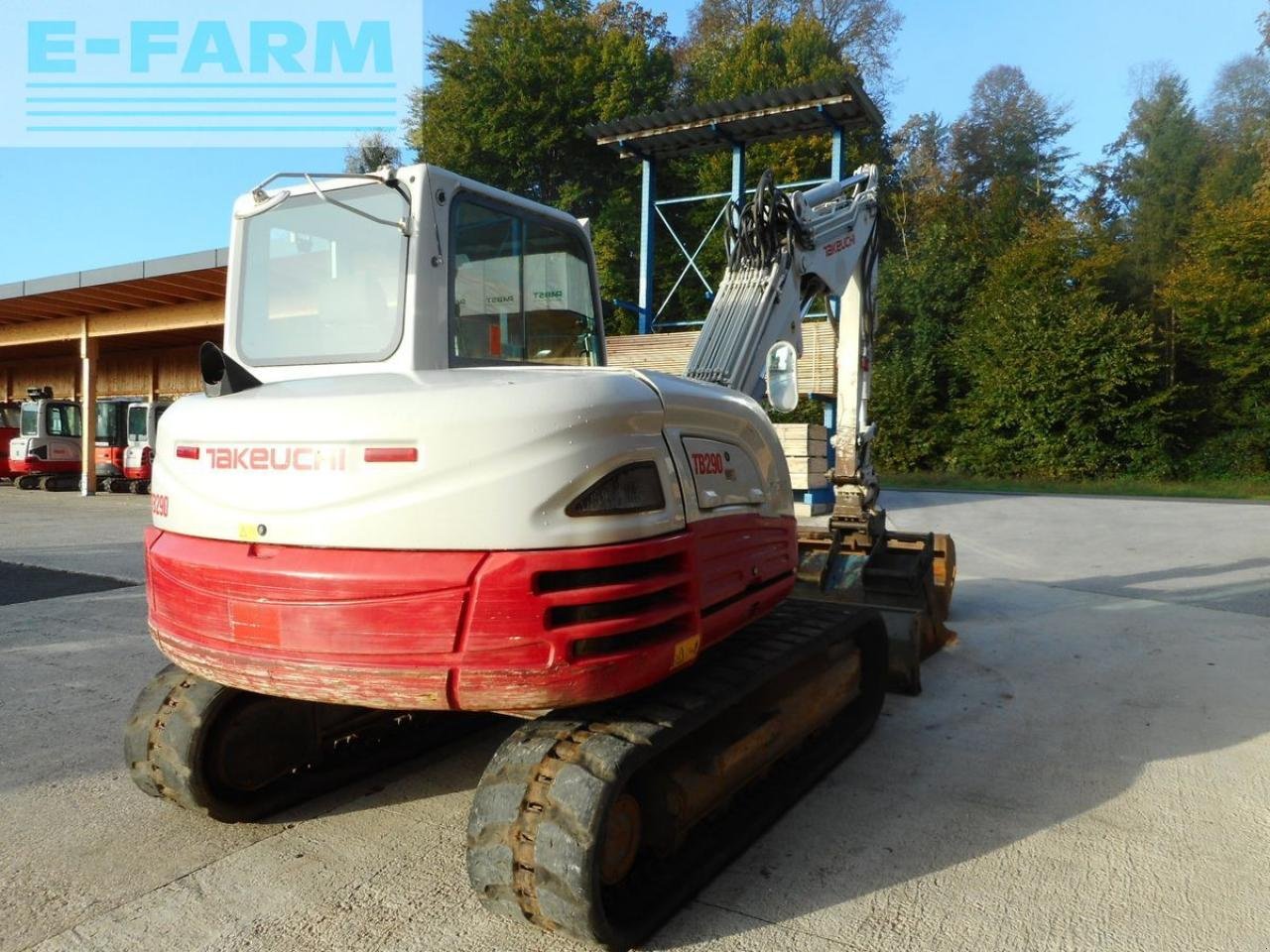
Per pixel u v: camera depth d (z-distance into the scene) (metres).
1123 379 25.28
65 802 3.73
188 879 3.13
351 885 3.10
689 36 39.44
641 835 2.99
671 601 2.88
